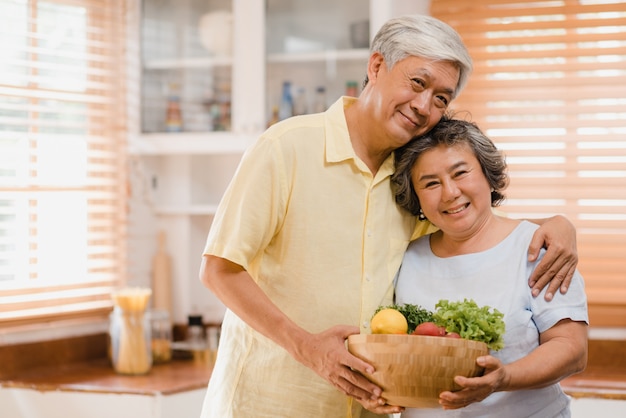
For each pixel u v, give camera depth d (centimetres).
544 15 310
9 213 303
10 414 289
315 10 324
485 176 185
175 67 337
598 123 308
